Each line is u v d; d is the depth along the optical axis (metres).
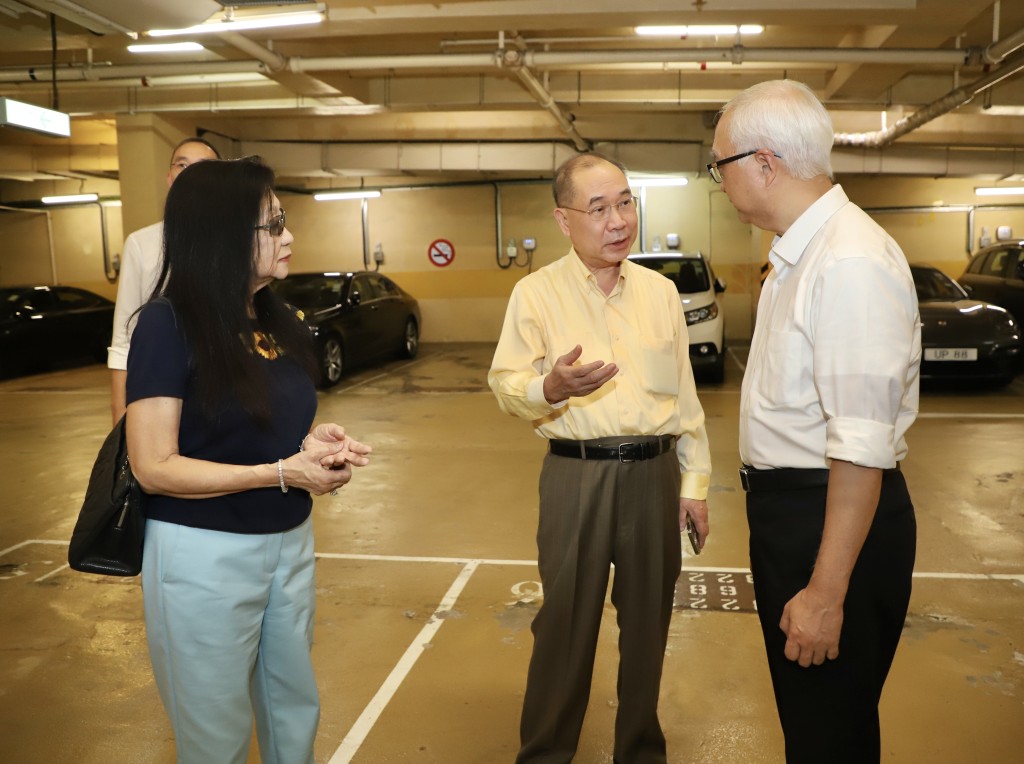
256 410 1.54
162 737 2.51
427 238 14.30
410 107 10.02
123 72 7.89
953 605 3.34
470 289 14.29
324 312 9.63
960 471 5.35
